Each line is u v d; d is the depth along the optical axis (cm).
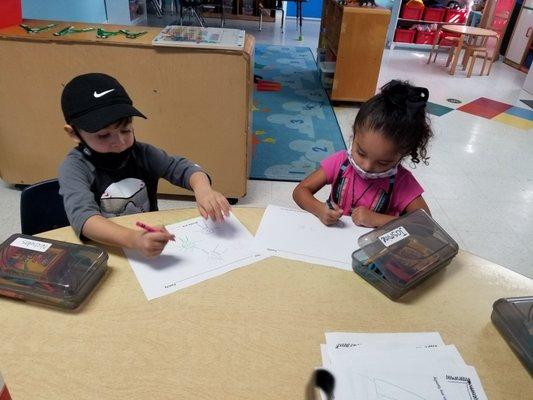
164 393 55
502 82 460
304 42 580
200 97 182
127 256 79
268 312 69
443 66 510
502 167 274
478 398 57
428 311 71
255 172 247
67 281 69
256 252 83
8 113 187
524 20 502
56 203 105
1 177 206
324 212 94
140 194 110
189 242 84
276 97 372
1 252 73
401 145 96
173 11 700
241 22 675
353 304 72
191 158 198
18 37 168
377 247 83
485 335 67
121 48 170
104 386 55
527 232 210
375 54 340
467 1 551
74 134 95
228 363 60
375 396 56
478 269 82
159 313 67
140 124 189
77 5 416
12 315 65
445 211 222
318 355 62
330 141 294
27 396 53
